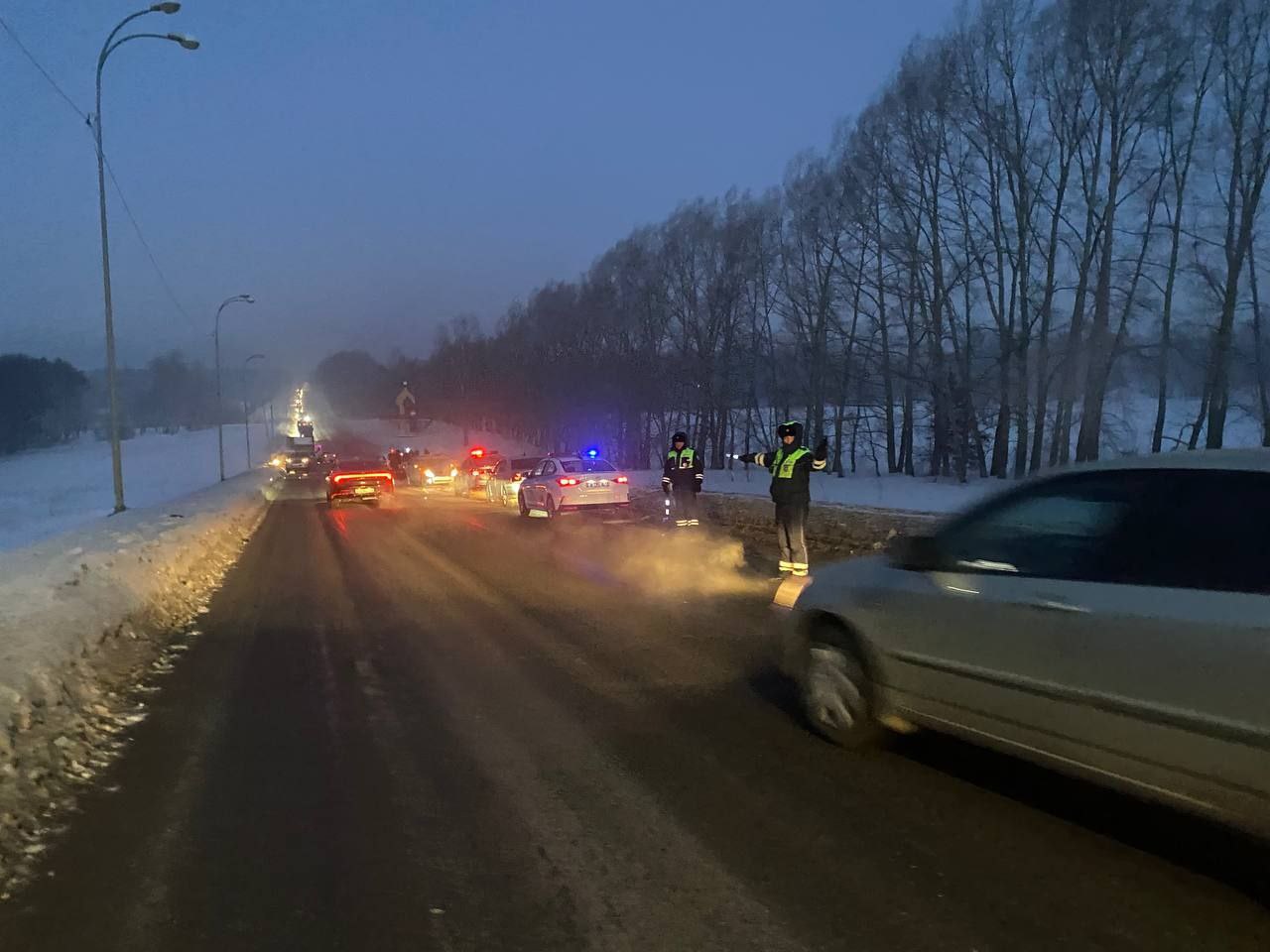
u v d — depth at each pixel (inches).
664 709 268.4
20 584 411.8
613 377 2389.3
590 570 569.9
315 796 205.9
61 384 5103.3
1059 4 1214.3
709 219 2064.5
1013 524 189.8
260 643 380.5
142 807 200.4
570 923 148.6
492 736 246.8
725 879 162.4
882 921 146.3
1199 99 1145.4
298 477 2829.7
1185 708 148.3
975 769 216.2
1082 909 148.8
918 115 1386.6
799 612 242.2
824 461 499.8
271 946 142.9
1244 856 167.8
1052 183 1289.4
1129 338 1240.2
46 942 144.5
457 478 1737.2
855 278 1615.4
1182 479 161.5
